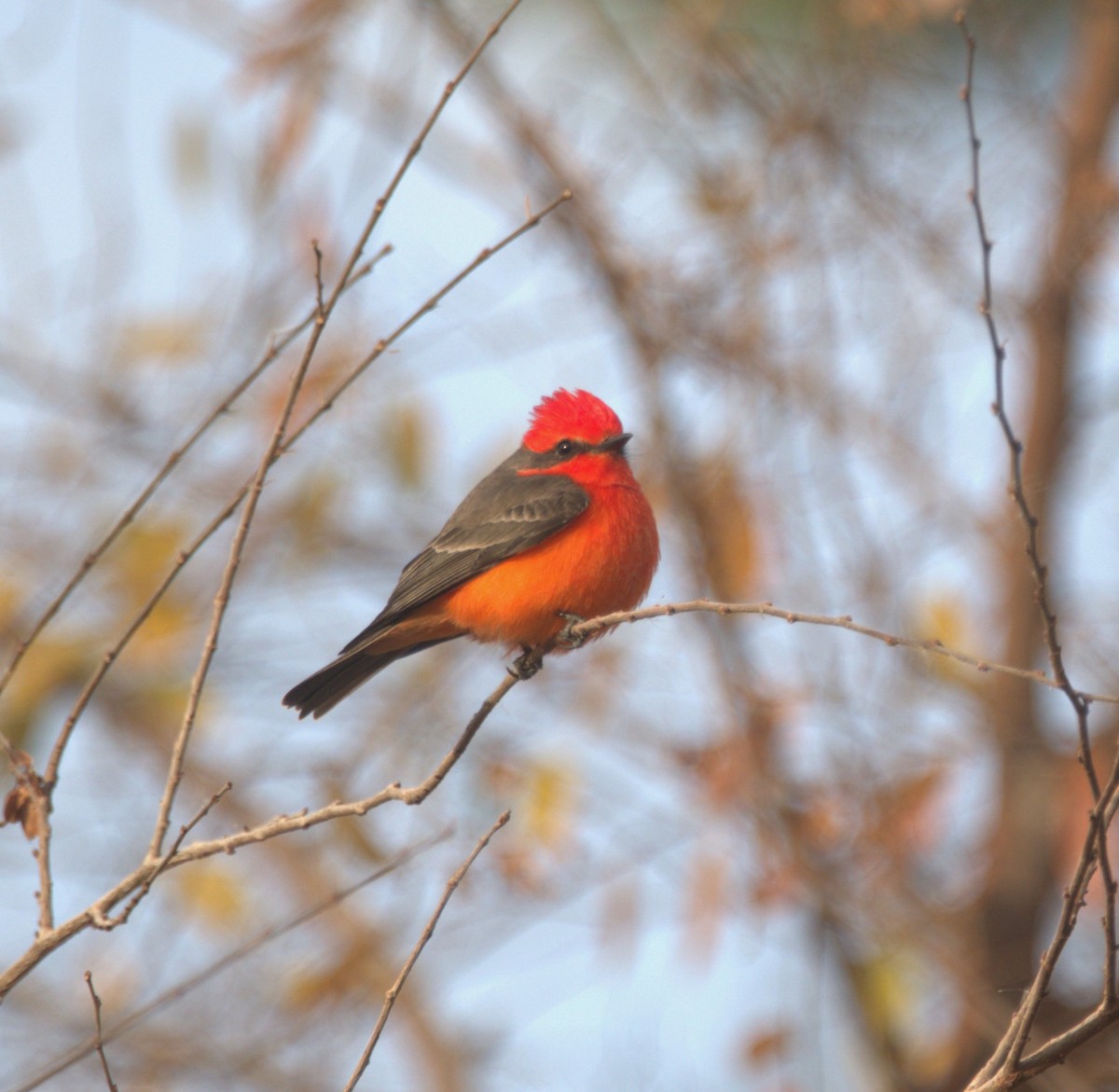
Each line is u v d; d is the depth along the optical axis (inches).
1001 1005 506.9
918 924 506.0
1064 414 577.0
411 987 578.2
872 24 512.4
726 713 516.7
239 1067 508.4
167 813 267.0
